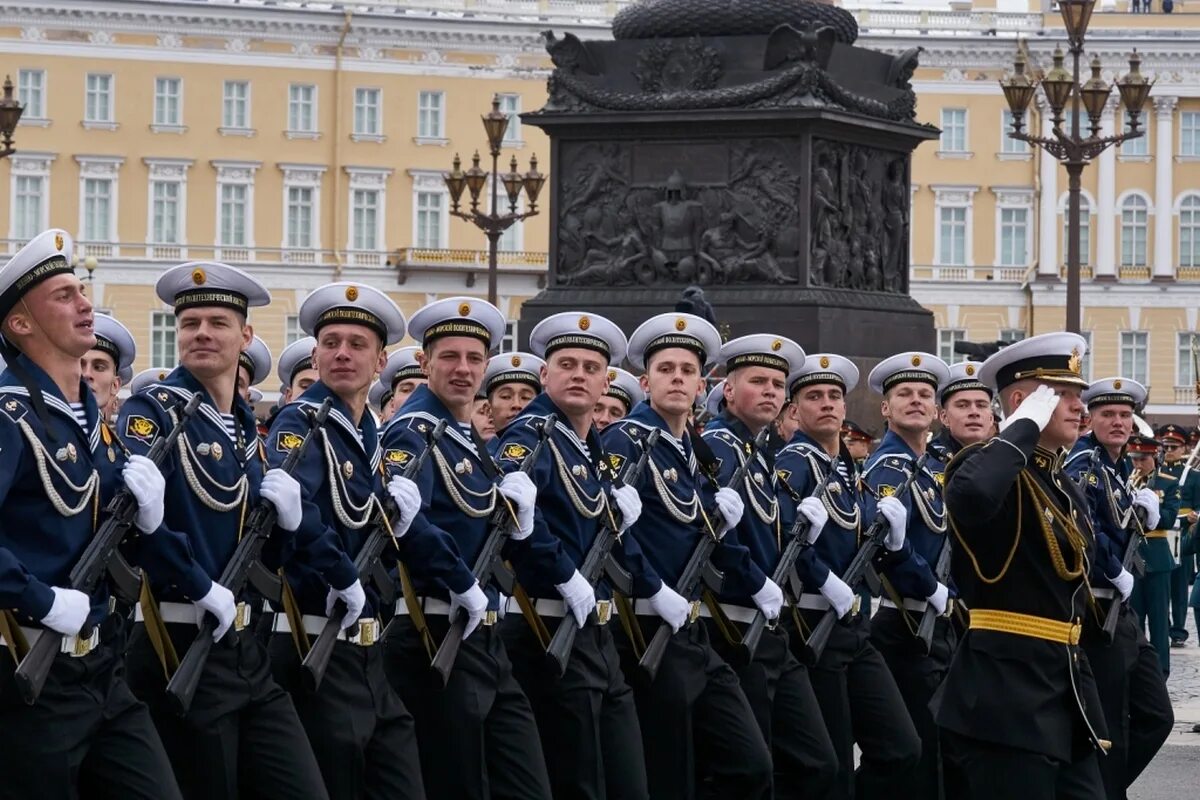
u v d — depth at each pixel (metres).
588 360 26.55
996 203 163.12
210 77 157.38
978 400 32.16
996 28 163.00
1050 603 23.88
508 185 94.38
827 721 28.97
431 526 24.17
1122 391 35.09
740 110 50.84
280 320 159.12
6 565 18.88
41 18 154.62
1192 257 164.12
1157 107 163.12
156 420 21.67
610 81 52.25
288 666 23.17
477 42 160.88
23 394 19.80
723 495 27.70
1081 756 24.23
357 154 159.75
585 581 25.70
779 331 50.75
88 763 20.06
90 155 155.50
